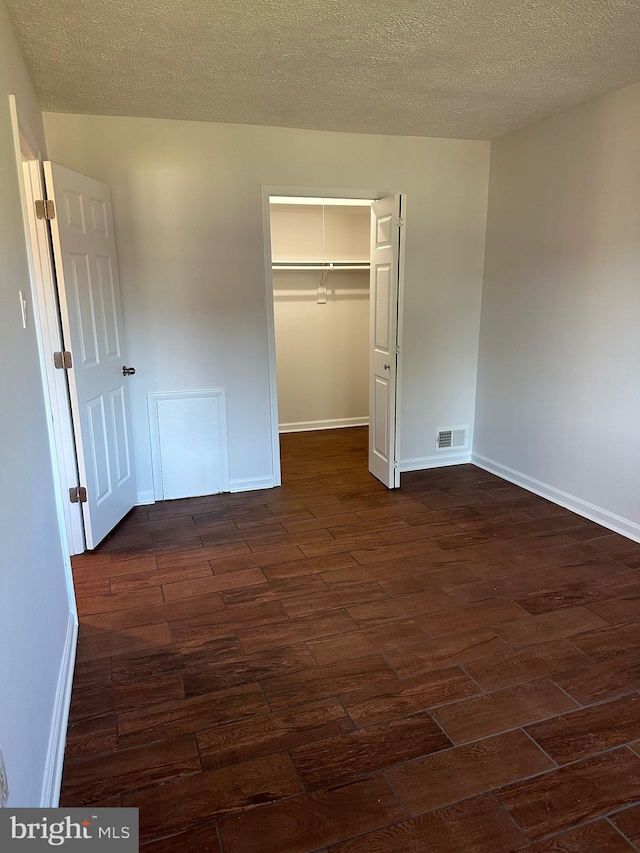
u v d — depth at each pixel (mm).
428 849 1469
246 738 1843
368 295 5984
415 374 4426
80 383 3021
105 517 3346
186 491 4023
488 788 1647
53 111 3299
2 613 1248
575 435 3613
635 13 2205
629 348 3172
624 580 2812
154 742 1828
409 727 1884
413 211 4137
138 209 3562
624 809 1581
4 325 1535
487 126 3797
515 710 1958
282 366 5832
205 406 3943
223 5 2100
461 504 3848
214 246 3746
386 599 2668
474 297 4445
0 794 1086
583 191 3387
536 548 3174
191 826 1536
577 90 3098
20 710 1353
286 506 3854
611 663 2199
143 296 3676
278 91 3051
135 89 2979
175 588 2793
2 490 1345
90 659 2250
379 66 2721
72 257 2945
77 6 2076
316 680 2119
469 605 2609
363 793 1634
